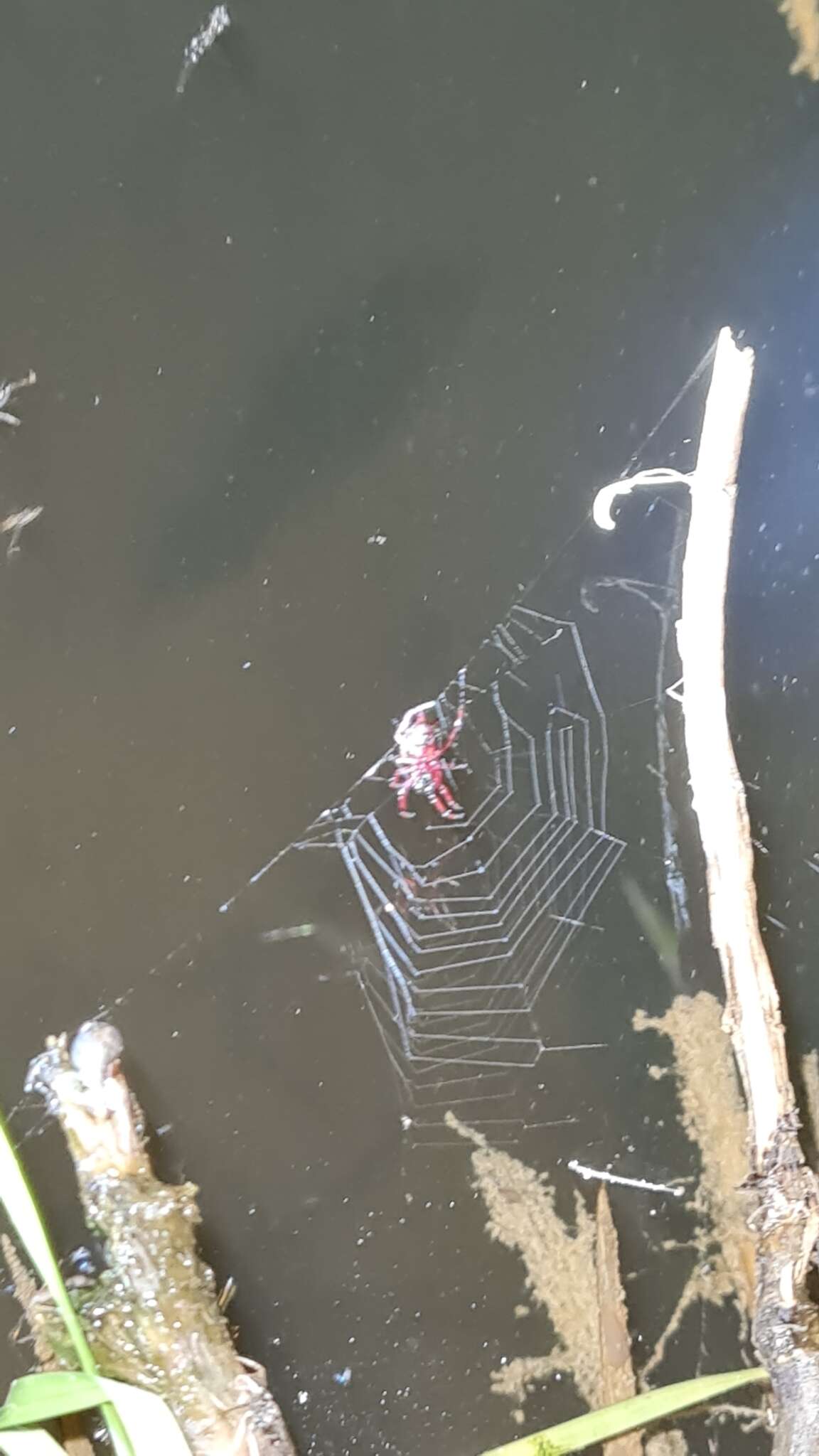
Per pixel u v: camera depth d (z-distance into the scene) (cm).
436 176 27
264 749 27
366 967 28
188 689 27
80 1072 26
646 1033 28
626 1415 25
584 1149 28
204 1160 27
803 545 28
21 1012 27
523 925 29
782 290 28
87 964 27
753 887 25
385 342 27
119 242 26
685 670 26
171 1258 25
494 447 28
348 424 27
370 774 28
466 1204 28
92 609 27
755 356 28
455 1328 27
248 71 26
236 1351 26
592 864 29
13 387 26
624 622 28
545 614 28
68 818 27
